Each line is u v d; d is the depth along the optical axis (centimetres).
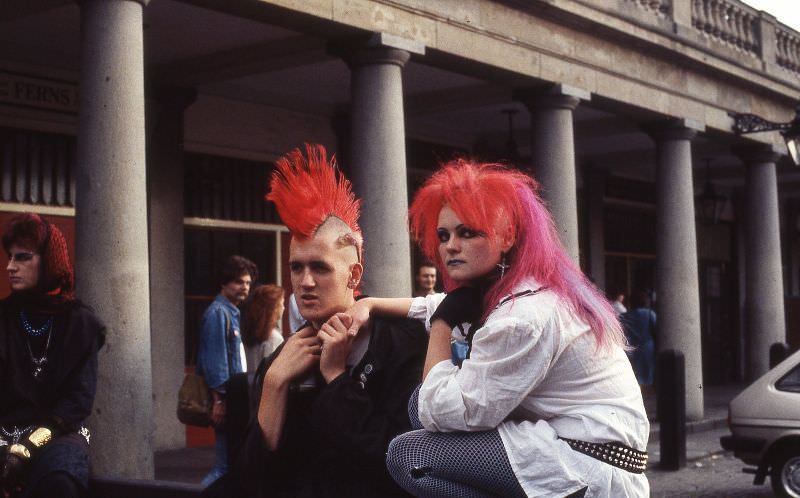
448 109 1256
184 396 646
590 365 223
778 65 1573
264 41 976
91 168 664
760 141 1493
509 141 1288
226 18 898
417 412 237
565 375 223
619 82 1185
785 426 836
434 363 230
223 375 641
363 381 253
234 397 439
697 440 1198
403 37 898
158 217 1059
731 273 2206
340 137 1277
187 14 883
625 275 1838
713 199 1741
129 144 670
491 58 997
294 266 264
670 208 1306
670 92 1281
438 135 1432
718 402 1617
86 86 671
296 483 259
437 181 237
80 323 427
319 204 260
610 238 1803
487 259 230
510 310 219
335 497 251
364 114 884
